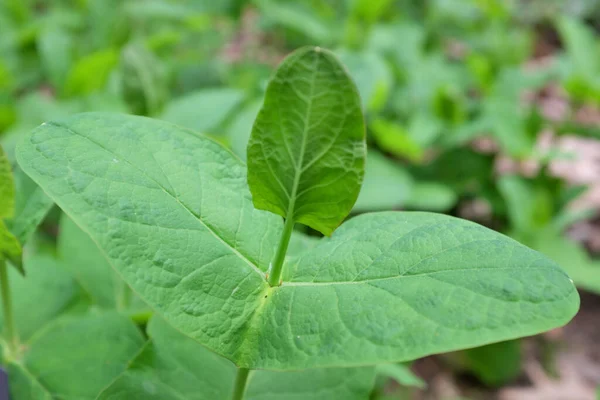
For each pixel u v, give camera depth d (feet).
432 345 1.06
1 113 2.43
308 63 1.07
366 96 1.97
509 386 3.16
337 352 1.09
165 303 1.12
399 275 1.14
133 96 2.35
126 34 3.54
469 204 3.85
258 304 1.16
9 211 1.23
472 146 3.86
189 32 4.15
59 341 1.38
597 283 2.83
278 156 1.12
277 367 1.11
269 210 1.18
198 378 1.32
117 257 1.12
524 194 3.25
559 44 6.76
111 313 1.42
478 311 1.08
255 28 4.57
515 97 3.52
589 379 3.27
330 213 1.15
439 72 3.79
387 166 2.76
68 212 1.11
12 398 1.34
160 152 1.21
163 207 1.17
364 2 3.69
